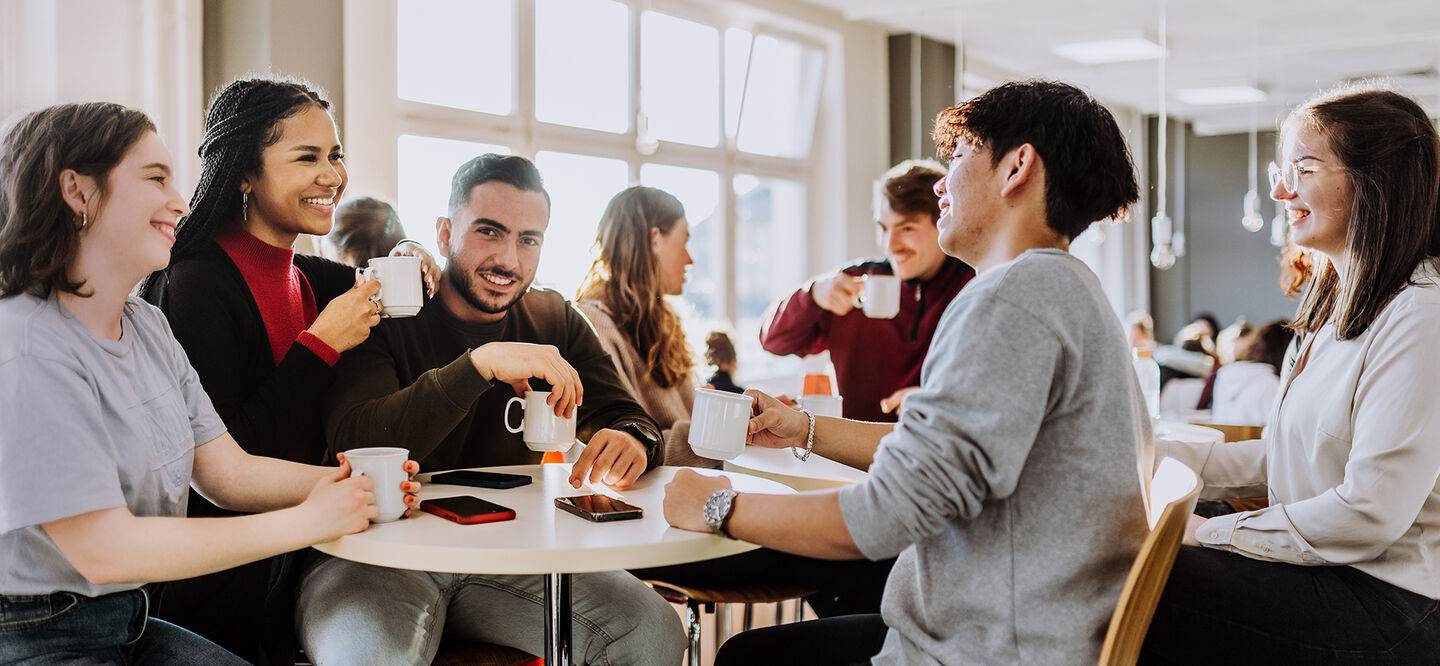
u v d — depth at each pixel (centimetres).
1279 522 155
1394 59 618
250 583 171
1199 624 156
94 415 125
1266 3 521
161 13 303
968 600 120
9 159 126
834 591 210
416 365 193
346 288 208
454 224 196
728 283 571
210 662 140
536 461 203
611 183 499
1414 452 147
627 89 503
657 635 175
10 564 124
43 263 125
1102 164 126
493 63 437
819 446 182
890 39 600
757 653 150
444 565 121
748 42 570
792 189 611
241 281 181
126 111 135
